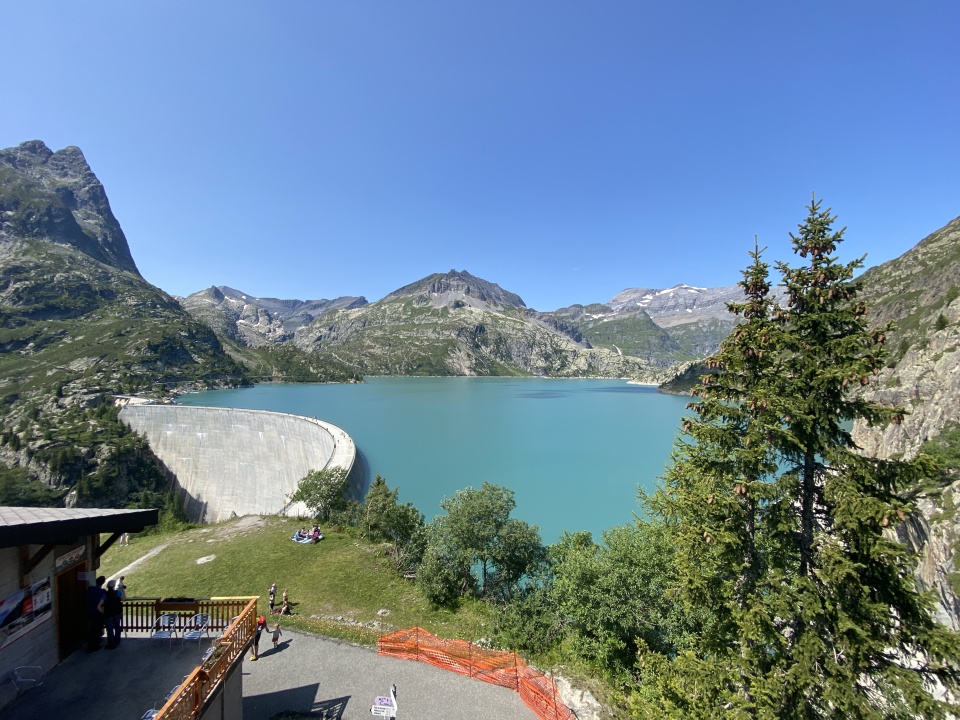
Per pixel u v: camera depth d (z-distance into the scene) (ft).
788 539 53.78
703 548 56.70
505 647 95.09
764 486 50.57
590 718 74.90
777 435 51.67
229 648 57.16
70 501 435.94
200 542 182.80
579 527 284.41
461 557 123.95
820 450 50.42
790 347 52.80
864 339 48.75
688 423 59.67
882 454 294.05
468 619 112.27
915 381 290.76
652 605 85.76
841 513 45.34
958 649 41.29
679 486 62.64
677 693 57.72
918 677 42.55
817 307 51.39
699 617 79.92
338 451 327.47
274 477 418.92
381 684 83.30
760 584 52.90
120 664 57.57
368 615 114.93
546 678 84.79
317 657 92.17
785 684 47.37
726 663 53.21
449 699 79.15
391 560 150.71
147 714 48.19
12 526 45.14
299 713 74.84
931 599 44.29
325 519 201.87
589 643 88.33
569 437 584.40
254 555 158.81
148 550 181.27
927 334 365.40
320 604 121.49
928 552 127.75
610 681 83.71
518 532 127.13
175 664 57.88
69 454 464.65
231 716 59.31
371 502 173.99
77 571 60.59
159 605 66.54
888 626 44.98
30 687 52.16
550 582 123.13
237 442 465.06
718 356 58.34
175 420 510.99
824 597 47.60
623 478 394.73
